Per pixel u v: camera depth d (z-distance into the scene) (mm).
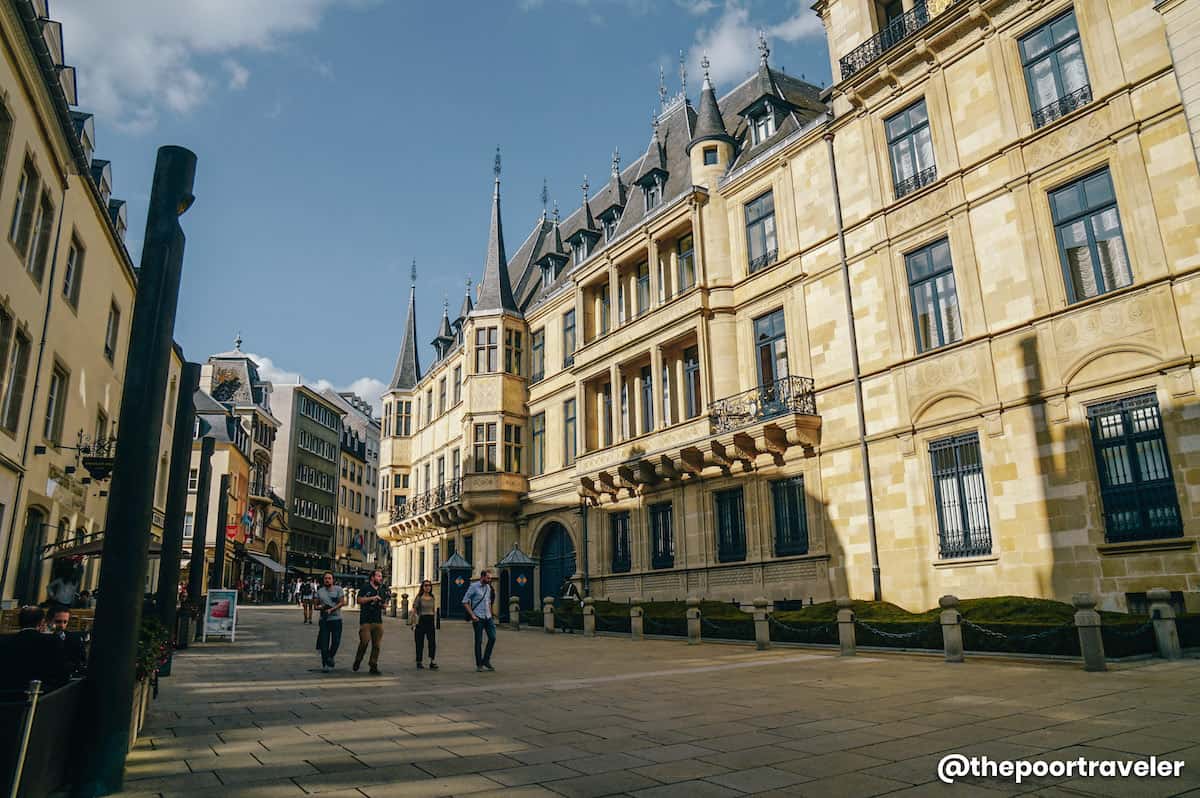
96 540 18500
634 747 6812
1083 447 14664
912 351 18344
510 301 36250
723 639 18203
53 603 7492
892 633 14547
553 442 32750
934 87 18500
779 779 5691
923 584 17219
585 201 35281
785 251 22203
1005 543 15711
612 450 27156
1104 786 5273
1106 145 14992
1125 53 14836
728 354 23516
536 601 32031
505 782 5684
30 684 4477
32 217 15844
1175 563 13047
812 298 21125
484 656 13453
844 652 14336
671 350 25891
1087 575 14281
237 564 53188
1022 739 6691
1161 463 13570
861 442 19031
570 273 30938
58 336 18391
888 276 19078
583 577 28766
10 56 13750
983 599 14773
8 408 15750
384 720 8242
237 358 60844
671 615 20531
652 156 30734
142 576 5996
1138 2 14742
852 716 8055
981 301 16922
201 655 16188
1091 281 15148
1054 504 14977
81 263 20031
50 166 16922
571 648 17953
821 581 19562
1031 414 15609
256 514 58156
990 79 17328
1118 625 11594
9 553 15852
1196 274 13406
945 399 17438
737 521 22609
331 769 6098
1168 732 6680
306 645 19266
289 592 64875
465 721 8156
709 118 25891
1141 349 14031
